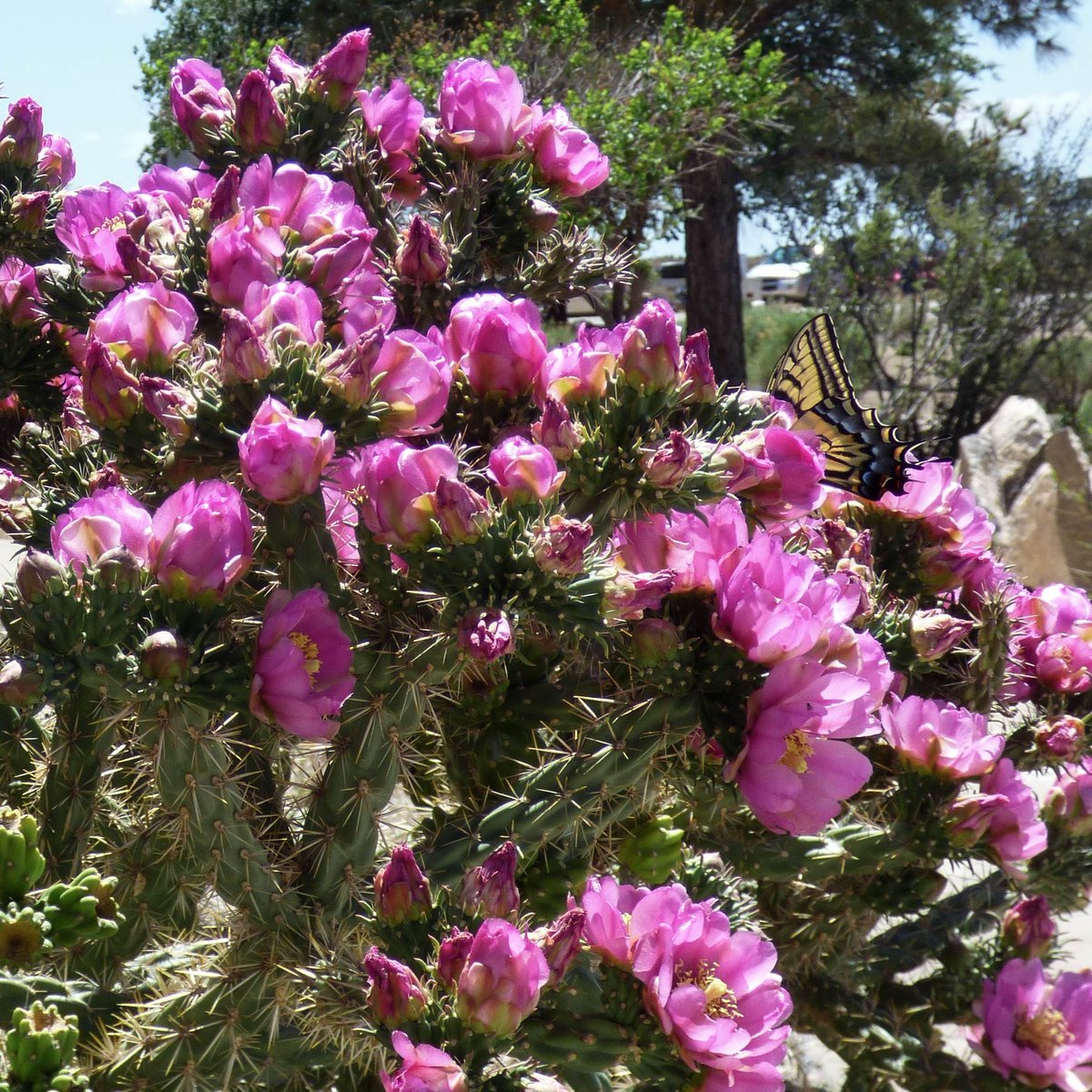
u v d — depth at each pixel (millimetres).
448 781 937
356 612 796
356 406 749
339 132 979
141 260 857
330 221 850
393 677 781
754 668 782
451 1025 700
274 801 807
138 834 815
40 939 699
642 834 910
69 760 781
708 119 4324
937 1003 1029
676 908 763
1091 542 3582
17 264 1000
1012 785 961
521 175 994
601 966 771
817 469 858
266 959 770
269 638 736
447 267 928
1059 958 1123
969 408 5984
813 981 1037
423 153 987
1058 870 1067
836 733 788
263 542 790
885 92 6160
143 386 747
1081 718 1096
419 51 4328
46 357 974
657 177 4203
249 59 4938
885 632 984
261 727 792
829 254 5969
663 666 793
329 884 792
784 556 792
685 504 797
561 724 875
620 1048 747
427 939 744
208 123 969
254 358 732
